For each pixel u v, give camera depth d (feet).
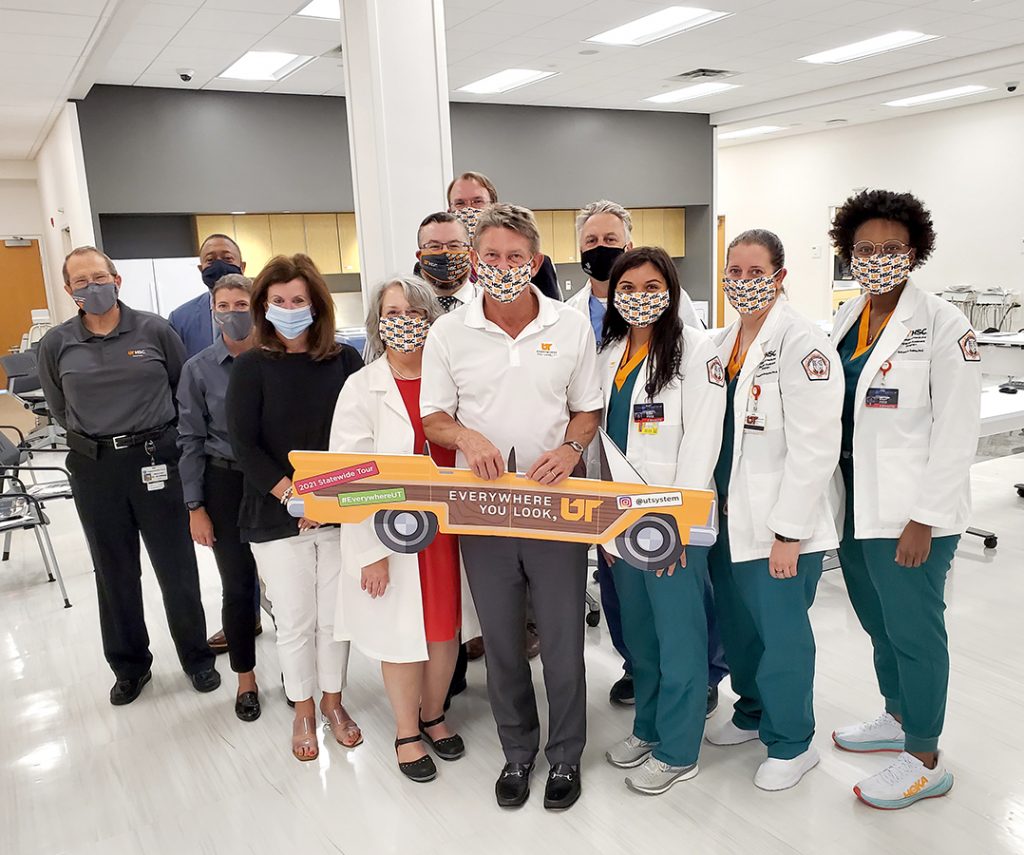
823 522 6.89
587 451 7.73
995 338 21.68
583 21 19.76
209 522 8.84
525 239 6.52
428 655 7.66
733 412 7.06
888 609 6.83
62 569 14.62
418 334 7.22
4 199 38.68
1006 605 11.18
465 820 7.21
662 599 7.07
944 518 6.32
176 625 9.73
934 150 35.35
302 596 8.15
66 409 9.20
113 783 8.06
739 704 8.13
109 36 18.02
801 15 20.42
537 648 10.37
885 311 6.79
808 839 6.70
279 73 22.88
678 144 33.88
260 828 7.26
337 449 7.45
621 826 6.99
